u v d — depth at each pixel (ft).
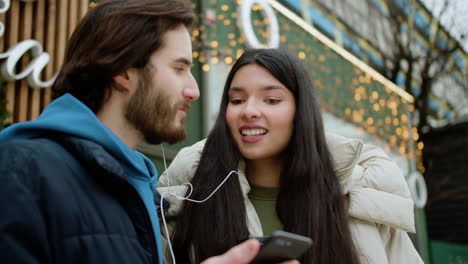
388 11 31.68
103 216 2.93
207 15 16.62
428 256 28.58
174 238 4.89
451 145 31.40
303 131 5.05
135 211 3.23
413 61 30.91
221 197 4.94
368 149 5.90
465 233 30.19
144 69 3.41
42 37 10.61
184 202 4.99
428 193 31.73
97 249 2.78
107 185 3.10
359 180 5.37
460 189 30.60
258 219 4.99
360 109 25.30
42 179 2.69
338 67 24.48
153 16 3.48
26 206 2.55
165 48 3.51
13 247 2.43
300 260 4.72
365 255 4.90
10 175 2.60
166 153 13.78
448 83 35.91
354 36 27.73
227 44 17.38
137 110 3.38
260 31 19.02
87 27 3.47
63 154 2.96
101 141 3.18
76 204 2.81
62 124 3.08
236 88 5.07
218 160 5.11
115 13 3.41
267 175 5.31
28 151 2.77
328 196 4.97
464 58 35.24
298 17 21.91
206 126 15.53
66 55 3.59
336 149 5.29
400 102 30.12
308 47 22.40
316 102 5.34
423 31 33.71
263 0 19.21
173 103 3.51
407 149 29.37
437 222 31.35
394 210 4.99
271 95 4.97
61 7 11.07
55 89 3.57
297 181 4.98
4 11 9.46
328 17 25.50
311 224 4.80
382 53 30.27
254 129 4.91
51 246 2.63
